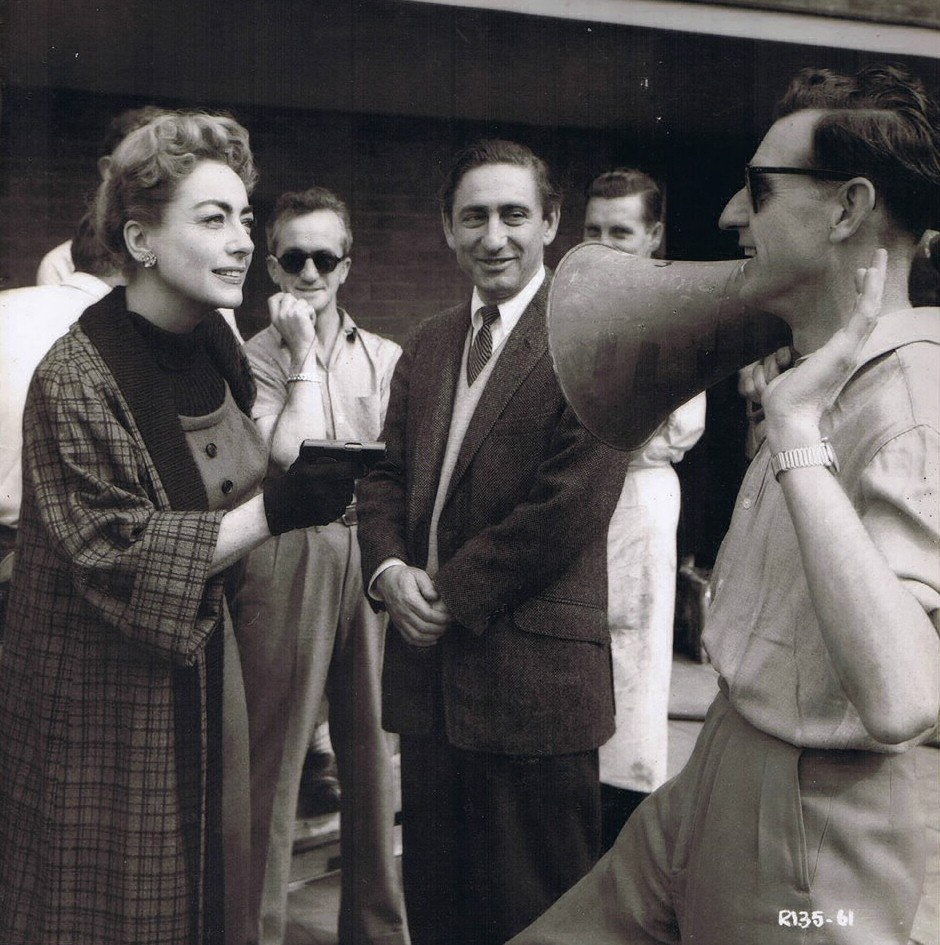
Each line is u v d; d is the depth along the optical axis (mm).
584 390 1790
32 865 2113
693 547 4629
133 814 2057
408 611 2186
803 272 1539
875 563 1358
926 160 1469
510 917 2293
